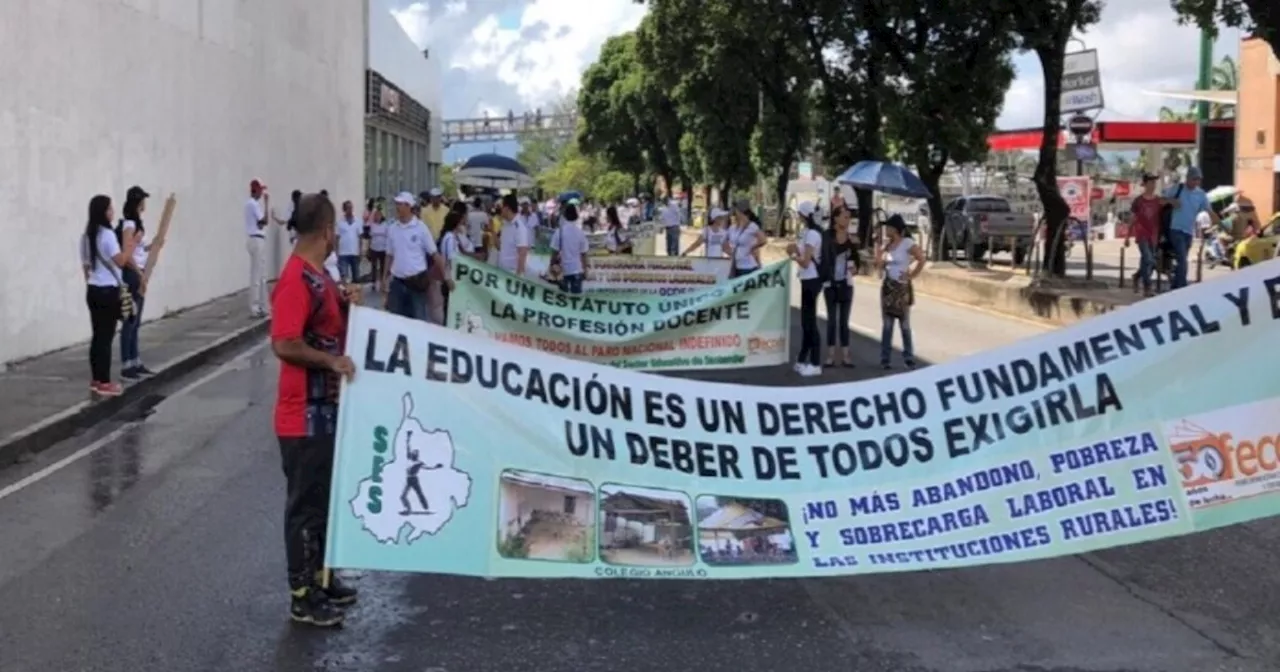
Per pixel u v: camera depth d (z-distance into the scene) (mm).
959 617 6051
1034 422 6176
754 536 5984
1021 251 32156
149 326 18766
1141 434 6164
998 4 22609
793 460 6094
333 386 5828
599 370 6004
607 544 5863
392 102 53094
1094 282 22672
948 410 6188
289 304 5609
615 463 5934
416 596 6391
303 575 5895
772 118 46875
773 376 14484
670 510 5949
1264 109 40406
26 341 14578
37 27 14797
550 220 40625
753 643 5684
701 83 55781
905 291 15062
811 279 14555
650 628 5891
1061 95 23000
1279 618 6039
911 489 6109
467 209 22234
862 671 5332
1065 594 6406
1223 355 6176
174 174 20625
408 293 13875
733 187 61406
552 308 14102
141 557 7113
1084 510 6113
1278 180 39812
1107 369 6203
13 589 6508
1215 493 6137
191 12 21562
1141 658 5492
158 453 10180
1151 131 48344
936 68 28344
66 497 8633
